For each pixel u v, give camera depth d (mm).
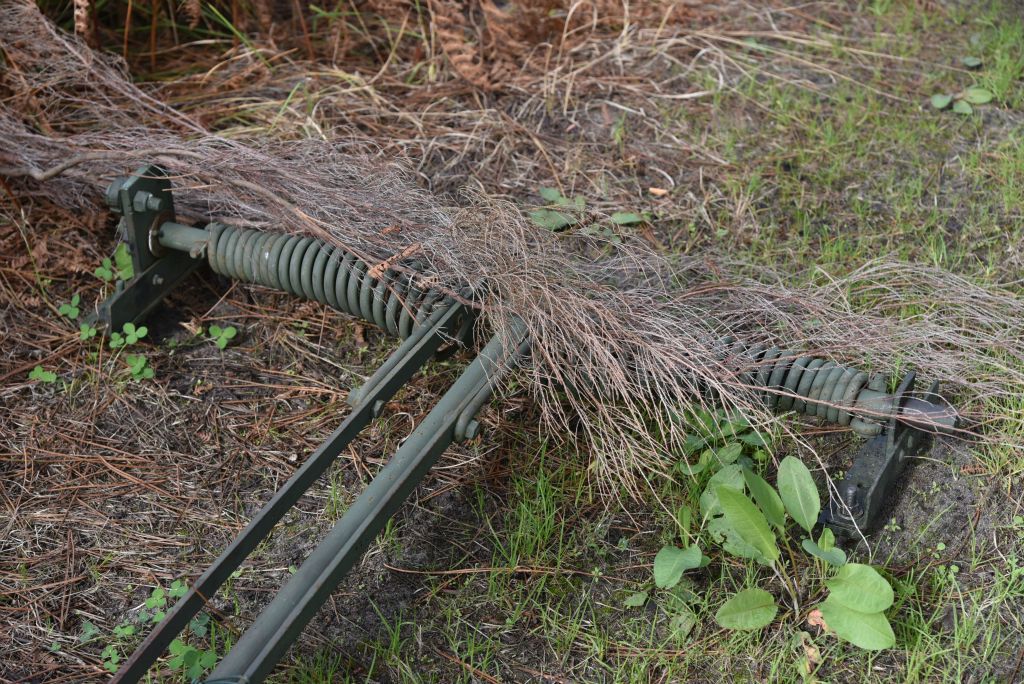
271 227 1366
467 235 1339
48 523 1183
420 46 1763
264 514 986
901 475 1211
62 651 1081
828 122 1648
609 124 1668
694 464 1234
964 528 1165
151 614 1111
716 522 1145
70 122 1559
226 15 1817
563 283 1295
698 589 1139
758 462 1232
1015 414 1236
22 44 1532
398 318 1296
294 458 1253
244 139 1579
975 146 1623
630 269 1384
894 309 1365
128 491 1217
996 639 1080
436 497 1217
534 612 1124
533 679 1073
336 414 1298
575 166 1592
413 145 1600
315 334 1390
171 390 1316
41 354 1341
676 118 1681
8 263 1416
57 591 1128
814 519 1112
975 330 1321
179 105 1656
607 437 1236
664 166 1603
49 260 1429
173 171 1421
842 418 1204
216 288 1444
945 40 1846
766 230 1504
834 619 1057
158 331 1384
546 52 1761
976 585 1121
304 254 1310
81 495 1210
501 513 1204
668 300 1326
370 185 1425
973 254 1452
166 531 1184
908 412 1167
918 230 1489
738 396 1223
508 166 1591
